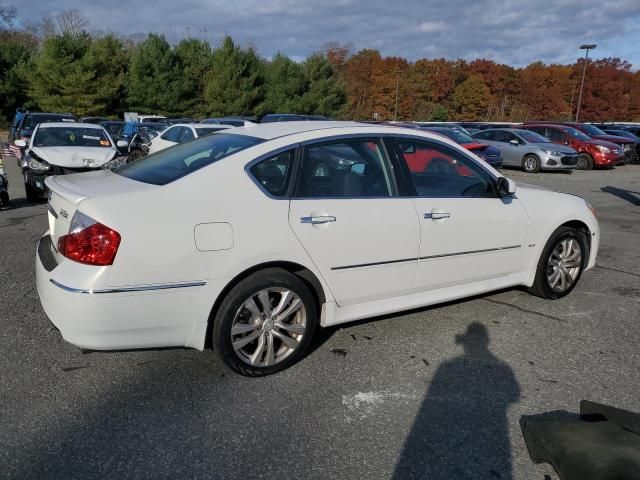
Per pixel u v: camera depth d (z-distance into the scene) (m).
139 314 2.86
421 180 3.81
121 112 43.88
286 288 3.23
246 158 3.18
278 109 49.00
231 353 3.14
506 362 3.60
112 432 2.73
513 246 4.30
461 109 78.06
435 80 77.19
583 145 19.84
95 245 2.75
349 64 76.88
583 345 3.90
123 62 45.53
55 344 3.65
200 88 47.47
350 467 2.52
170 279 2.88
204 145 3.62
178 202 2.94
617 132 25.75
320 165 3.39
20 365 3.36
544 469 2.54
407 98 74.31
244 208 3.07
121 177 3.39
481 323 4.25
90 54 40.69
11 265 5.34
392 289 3.69
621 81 80.75
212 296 3.00
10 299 4.41
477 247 4.04
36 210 8.57
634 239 7.71
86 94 40.62
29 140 10.52
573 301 4.81
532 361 3.63
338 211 3.36
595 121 79.25
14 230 7.00
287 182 3.25
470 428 2.85
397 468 2.53
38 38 63.94
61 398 3.01
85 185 3.23
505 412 3.01
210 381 3.24
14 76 42.28
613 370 3.53
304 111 50.09
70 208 2.96
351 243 3.40
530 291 4.80
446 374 3.42
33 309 4.21
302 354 3.46
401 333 4.01
